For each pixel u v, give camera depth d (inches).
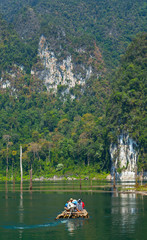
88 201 4020.7
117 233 2293.3
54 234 2303.2
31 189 5994.1
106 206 3548.2
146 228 2422.5
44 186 7170.3
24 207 3599.9
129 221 2682.1
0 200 4303.6
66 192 5383.9
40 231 2397.9
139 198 4269.2
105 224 2581.2
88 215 2987.2
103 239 2153.1
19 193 5344.5
